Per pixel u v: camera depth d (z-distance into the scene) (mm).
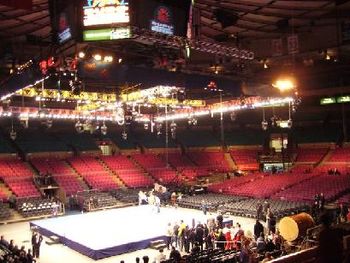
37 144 47062
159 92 27125
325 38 21828
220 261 15516
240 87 22719
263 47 23188
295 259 6867
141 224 27594
